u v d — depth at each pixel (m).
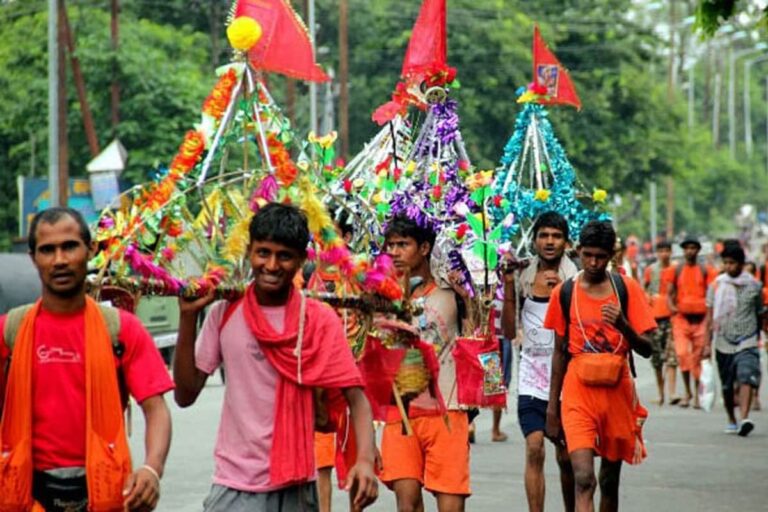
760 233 143.75
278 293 9.45
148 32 61.22
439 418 12.58
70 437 8.52
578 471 13.43
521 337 15.48
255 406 9.40
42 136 58.91
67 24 48.69
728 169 143.62
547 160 19.23
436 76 15.89
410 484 12.61
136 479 8.49
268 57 11.95
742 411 24.12
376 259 11.35
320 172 12.66
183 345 9.53
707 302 27.58
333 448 14.77
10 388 8.52
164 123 54.81
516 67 69.75
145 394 8.66
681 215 139.25
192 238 10.34
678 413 27.70
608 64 76.06
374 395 11.59
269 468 9.35
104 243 9.95
